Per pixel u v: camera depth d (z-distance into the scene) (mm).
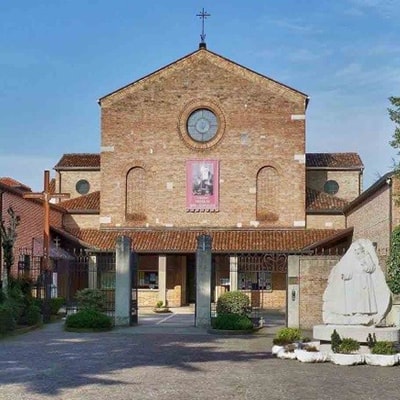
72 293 46000
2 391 14125
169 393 14062
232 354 20625
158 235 46812
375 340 19234
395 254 28297
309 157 53969
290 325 29000
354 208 43594
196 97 47688
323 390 14516
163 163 47656
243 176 47219
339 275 20453
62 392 14078
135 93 48062
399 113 29797
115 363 18422
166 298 45438
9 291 29875
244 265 45219
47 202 36312
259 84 47500
